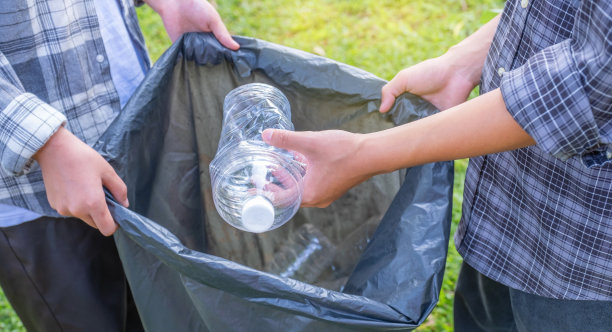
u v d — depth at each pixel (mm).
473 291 1479
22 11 1146
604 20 775
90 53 1299
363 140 1049
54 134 1037
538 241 1141
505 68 1101
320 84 1350
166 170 1354
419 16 3361
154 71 1270
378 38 3227
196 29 1399
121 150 1176
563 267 1106
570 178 1025
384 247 1138
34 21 1174
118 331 1512
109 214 1039
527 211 1144
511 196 1168
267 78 1378
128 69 1381
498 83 1131
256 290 959
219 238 1496
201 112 1397
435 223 1136
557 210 1073
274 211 1141
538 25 997
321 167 1094
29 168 1088
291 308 970
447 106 1345
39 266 1361
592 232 1042
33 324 1470
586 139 873
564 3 947
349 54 3100
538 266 1163
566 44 871
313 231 1478
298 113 1402
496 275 1261
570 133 868
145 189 1282
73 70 1264
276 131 1074
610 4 763
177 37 1416
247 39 1376
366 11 3434
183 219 1417
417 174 1209
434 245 1104
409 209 1165
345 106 1365
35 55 1201
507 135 938
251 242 1492
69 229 1352
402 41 3193
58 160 1041
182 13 1378
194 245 1458
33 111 1024
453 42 3162
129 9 1396
